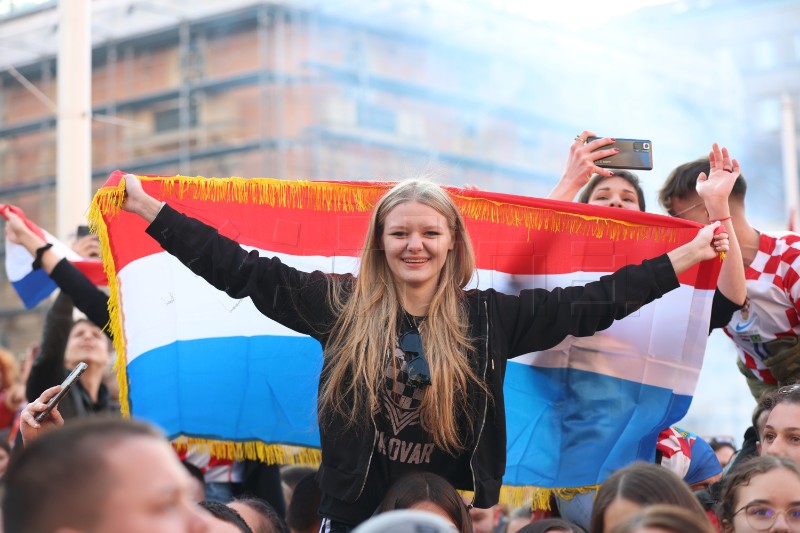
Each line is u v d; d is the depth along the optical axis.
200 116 23.05
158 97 23.05
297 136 23.14
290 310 4.13
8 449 6.12
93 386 6.38
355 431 3.97
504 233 4.82
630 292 4.18
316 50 23.77
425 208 4.05
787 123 20.70
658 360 4.79
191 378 5.12
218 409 5.18
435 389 3.93
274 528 4.49
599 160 5.07
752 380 5.50
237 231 4.89
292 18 23.45
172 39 23.20
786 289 5.07
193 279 5.07
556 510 5.41
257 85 23.08
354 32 24.66
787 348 5.16
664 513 2.66
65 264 5.66
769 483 3.87
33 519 1.92
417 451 4.04
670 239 4.71
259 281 4.09
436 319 4.04
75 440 1.95
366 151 24.36
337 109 24.11
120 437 1.96
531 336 4.17
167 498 1.94
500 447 4.04
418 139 25.39
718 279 4.75
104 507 1.90
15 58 21.84
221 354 5.13
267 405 5.20
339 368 4.02
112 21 22.97
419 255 4.04
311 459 5.25
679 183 5.27
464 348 4.04
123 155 23.22
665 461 5.16
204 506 3.92
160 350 5.05
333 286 4.18
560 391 4.89
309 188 4.94
